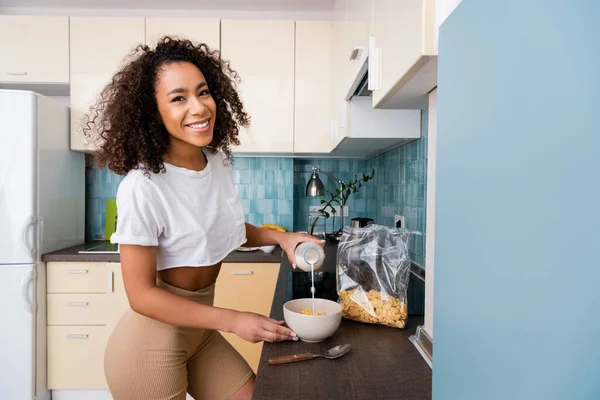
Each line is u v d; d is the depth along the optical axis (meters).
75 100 2.55
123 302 2.32
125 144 0.95
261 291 2.36
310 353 0.85
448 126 0.42
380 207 2.75
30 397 2.19
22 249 2.18
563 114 0.24
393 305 1.01
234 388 1.21
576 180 0.23
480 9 0.34
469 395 0.36
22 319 2.18
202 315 0.90
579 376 0.23
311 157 3.03
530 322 0.27
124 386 1.06
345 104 1.87
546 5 0.25
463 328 0.38
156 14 2.87
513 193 0.29
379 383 0.73
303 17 2.90
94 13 2.85
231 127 1.23
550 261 0.25
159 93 0.94
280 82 2.64
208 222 1.08
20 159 2.17
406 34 0.78
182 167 1.04
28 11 2.82
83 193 2.78
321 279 1.46
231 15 2.89
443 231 0.43
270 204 2.93
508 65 0.29
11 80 2.53
